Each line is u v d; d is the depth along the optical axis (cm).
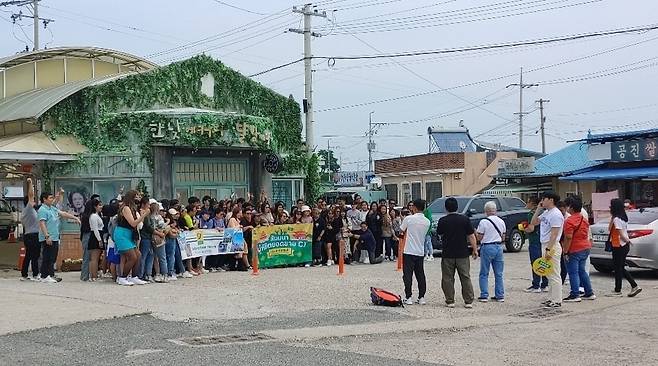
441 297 1434
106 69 2908
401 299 1356
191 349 924
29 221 1605
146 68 2947
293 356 887
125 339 986
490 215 1398
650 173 2833
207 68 2584
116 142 2261
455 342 991
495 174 4372
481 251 1391
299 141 2867
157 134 2258
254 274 1822
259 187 2547
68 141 2283
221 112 2453
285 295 1433
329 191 4919
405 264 1347
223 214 1934
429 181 4697
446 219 1328
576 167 3594
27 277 1623
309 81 2998
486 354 909
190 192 2392
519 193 3803
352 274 1834
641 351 919
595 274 1841
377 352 920
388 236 2231
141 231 1606
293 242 2055
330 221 2117
